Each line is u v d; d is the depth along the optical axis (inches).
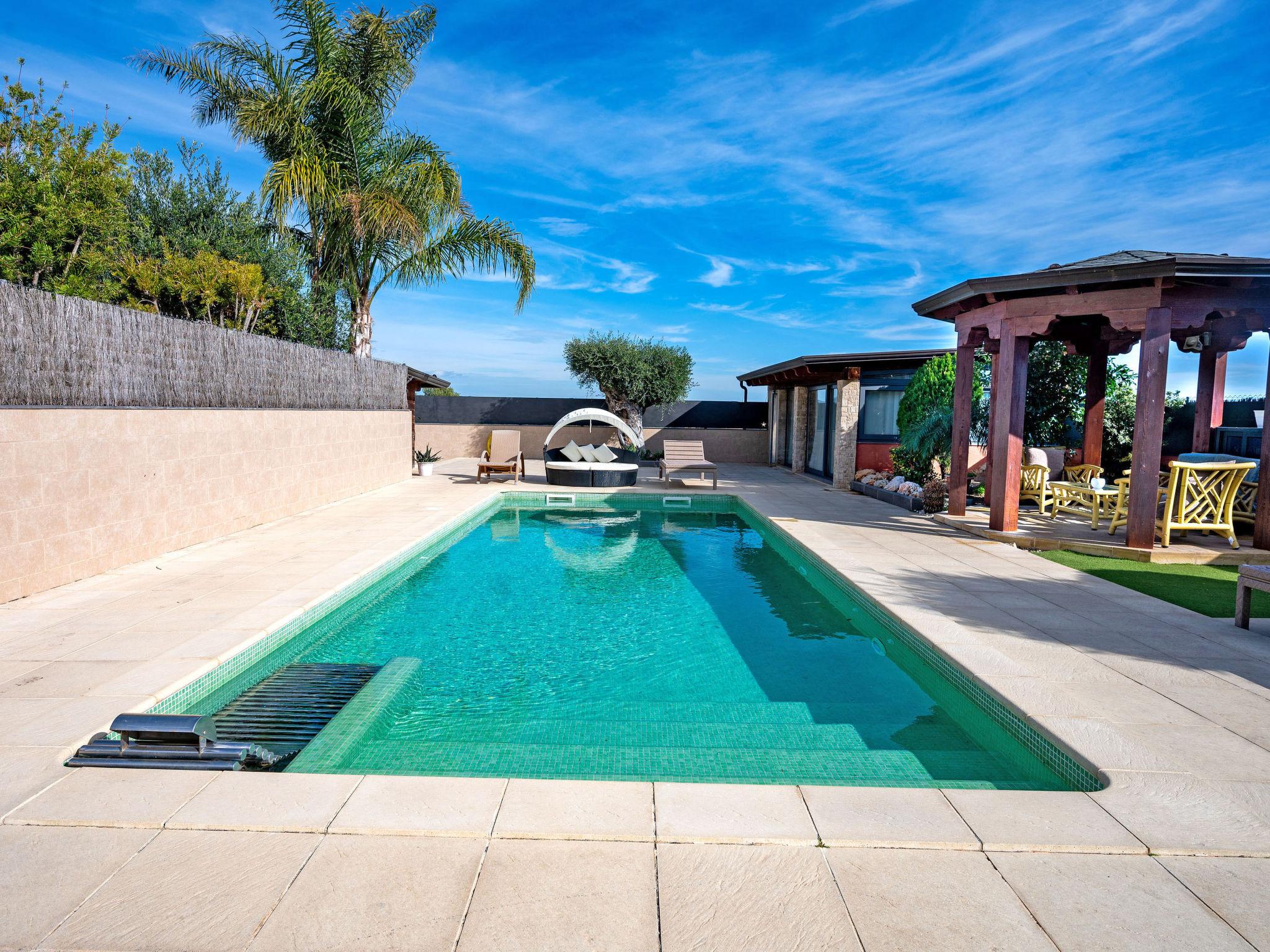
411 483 532.7
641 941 68.0
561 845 84.3
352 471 442.9
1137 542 257.4
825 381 601.0
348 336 705.0
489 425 828.6
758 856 82.4
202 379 282.7
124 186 646.5
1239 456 338.3
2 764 102.5
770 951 66.9
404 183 492.1
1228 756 106.8
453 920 70.9
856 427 513.0
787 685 164.9
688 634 203.9
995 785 114.4
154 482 250.8
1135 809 92.7
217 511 292.0
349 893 74.9
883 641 194.4
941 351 484.7
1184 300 245.3
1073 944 68.6
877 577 227.8
